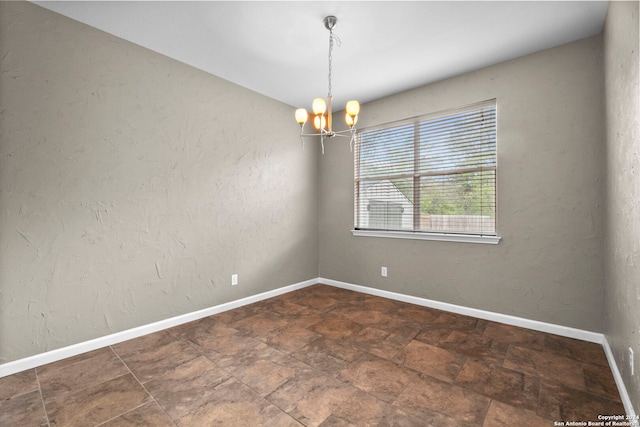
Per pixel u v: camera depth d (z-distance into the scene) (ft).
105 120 7.55
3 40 6.14
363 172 12.55
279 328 8.79
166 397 5.54
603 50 7.23
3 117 6.15
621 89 5.35
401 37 7.73
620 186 5.55
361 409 5.19
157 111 8.54
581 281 7.86
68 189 7.02
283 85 10.68
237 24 7.22
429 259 10.62
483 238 9.30
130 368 6.55
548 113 8.26
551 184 8.24
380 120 11.81
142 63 8.21
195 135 9.43
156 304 8.63
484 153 9.52
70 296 7.09
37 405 5.30
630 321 4.94
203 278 9.73
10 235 6.29
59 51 6.83
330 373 6.34
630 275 4.93
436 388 5.79
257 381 6.05
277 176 12.06
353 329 8.70
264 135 11.53
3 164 6.17
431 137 10.65
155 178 8.54
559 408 5.17
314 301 11.32
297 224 12.93
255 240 11.27
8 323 6.28
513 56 8.67
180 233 9.13
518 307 8.84
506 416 4.98
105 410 5.17
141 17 6.95
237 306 10.64
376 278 12.09
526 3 6.46
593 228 7.67
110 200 7.69
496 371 6.37
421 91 10.71
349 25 7.24
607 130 6.69
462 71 9.60
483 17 6.93
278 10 6.70
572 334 7.96
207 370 6.47
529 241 8.61
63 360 6.88
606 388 5.73
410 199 11.18
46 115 6.68
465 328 8.70
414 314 9.89
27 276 6.50
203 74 9.60
